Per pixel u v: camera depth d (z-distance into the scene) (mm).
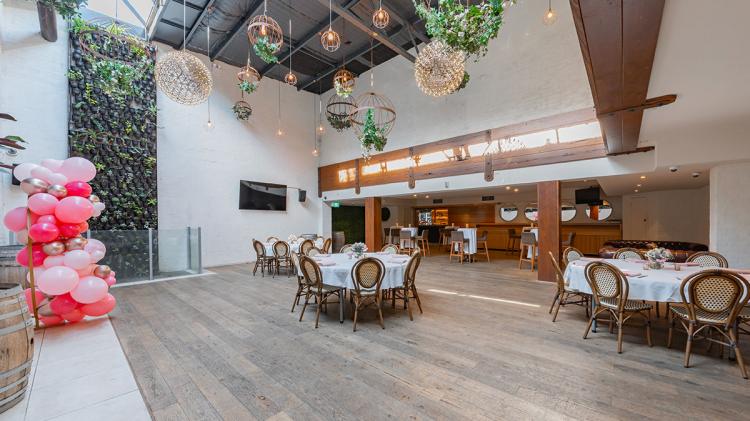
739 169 4297
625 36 1673
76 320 3441
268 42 3766
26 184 2992
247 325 3398
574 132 5488
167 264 6305
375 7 6215
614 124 3352
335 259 4152
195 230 6727
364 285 3314
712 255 3846
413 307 4086
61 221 3199
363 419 1782
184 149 7496
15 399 1896
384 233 12953
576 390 2074
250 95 8891
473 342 2898
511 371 2340
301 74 9367
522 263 8070
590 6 1427
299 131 10133
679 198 7785
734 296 2250
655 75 2365
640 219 8414
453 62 3199
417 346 2812
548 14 3896
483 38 2301
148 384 2174
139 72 6582
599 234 9188
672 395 2006
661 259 3367
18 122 5340
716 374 2275
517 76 6168
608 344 2842
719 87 2588
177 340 2973
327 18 6703
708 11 1566
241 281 5879
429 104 7676
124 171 6348
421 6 2480
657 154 4645
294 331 3211
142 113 6656
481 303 4258
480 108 6730
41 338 3016
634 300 3012
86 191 3371
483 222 11953
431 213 13789
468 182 6930
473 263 8141
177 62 4609
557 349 2732
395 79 8430
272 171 9336
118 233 5723
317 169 10672
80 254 3246
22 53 5406
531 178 5969
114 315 3770
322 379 2234
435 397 2002
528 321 3502
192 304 4266
